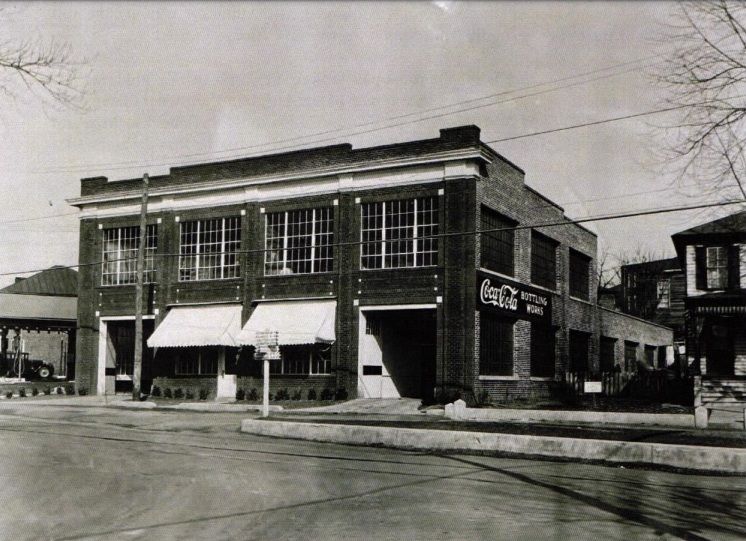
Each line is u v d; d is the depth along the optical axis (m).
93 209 37.66
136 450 15.76
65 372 61.97
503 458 15.27
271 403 30.20
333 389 30.48
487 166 29.72
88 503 9.72
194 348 34.50
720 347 31.62
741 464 13.23
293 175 31.89
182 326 33.81
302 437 18.80
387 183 29.95
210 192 34.34
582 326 39.75
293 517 8.93
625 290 60.78
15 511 9.18
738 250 28.91
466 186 28.38
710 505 10.05
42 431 19.94
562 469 13.62
